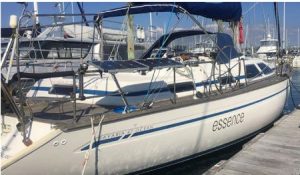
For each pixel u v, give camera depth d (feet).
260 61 25.75
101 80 16.98
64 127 12.84
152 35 27.35
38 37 27.96
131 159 15.20
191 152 17.85
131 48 18.97
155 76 17.89
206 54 22.76
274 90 23.70
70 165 13.37
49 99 16.80
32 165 12.58
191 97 18.38
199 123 17.56
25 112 14.90
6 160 12.29
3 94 13.15
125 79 17.01
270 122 24.40
